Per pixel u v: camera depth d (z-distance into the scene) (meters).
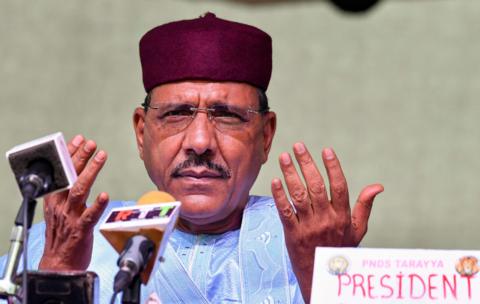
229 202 7.71
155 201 6.05
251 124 7.74
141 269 5.50
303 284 7.04
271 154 18.22
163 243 5.68
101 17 17.88
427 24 18.45
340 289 5.88
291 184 6.78
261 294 7.74
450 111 18.41
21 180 5.59
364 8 14.06
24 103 17.64
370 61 18.48
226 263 7.88
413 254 5.88
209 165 7.54
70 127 17.78
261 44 7.99
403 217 18.44
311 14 18.45
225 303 7.75
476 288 5.79
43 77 17.72
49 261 6.97
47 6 17.72
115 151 17.81
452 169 18.41
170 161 7.59
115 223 5.67
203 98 7.63
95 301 5.66
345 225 6.83
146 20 17.97
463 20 18.38
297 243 6.88
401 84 18.52
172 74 7.75
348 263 5.91
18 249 5.68
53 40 17.75
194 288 7.66
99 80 17.89
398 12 18.45
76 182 6.79
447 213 18.36
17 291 5.68
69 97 17.80
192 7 18.05
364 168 18.48
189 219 7.79
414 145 18.47
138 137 8.22
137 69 17.94
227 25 7.94
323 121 18.47
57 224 6.95
